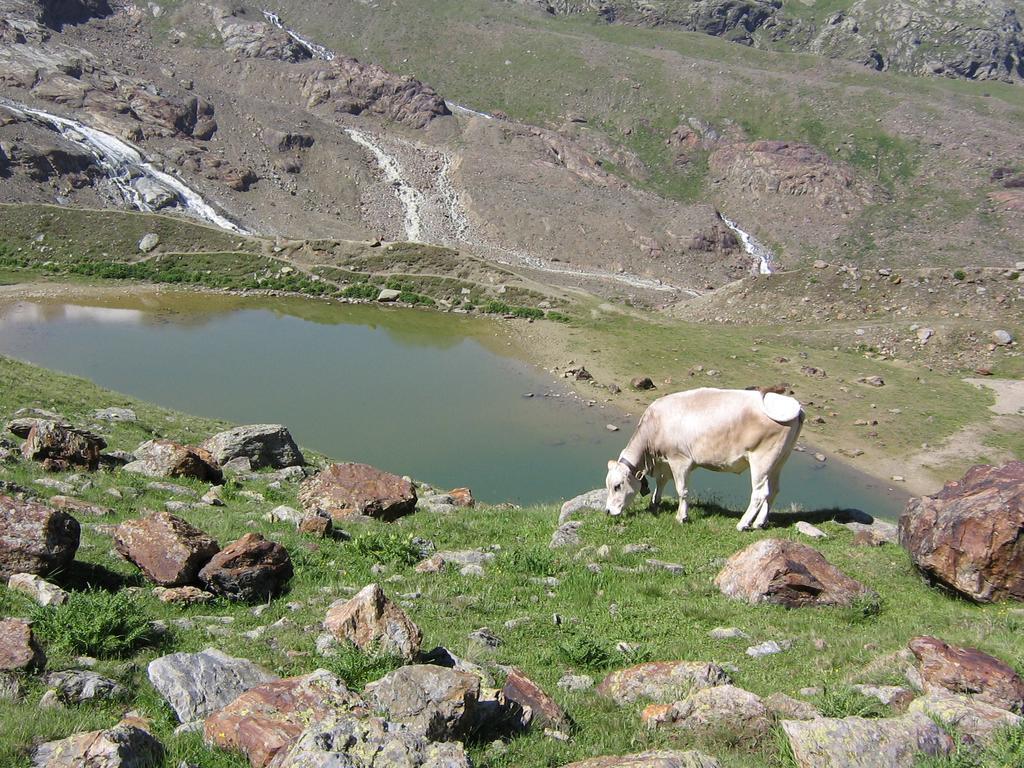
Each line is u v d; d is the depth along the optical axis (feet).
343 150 546.26
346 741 21.58
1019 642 35.06
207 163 483.92
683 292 383.45
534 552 49.14
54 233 313.12
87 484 55.67
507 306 250.78
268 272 289.33
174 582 38.73
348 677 28.58
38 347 190.19
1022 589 41.22
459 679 25.61
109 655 30.66
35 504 37.29
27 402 88.38
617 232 472.44
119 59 606.55
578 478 120.78
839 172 581.12
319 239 311.06
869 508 111.45
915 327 194.39
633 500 59.16
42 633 30.53
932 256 489.67
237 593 38.70
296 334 214.69
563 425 146.20
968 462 128.67
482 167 552.82
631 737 26.76
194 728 24.79
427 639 34.65
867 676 31.55
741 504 67.46
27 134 420.77
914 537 46.57
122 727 21.97
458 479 119.34
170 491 59.82
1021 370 176.04
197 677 27.09
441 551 51.03
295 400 157.38
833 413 149.18
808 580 41.75
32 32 563.07
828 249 514.68
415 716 24.41
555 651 35.24
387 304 260.42
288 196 489.26
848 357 183.42
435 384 169.99
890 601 42.98
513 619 39.17
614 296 357.20
